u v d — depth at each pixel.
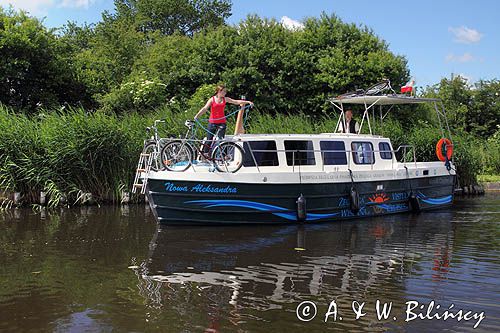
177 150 11.69
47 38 23.06
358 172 13.52
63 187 15.65
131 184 16.47
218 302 6.65
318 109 24.61
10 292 7.02
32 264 8.46
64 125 15.66
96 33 32.72
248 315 6.20
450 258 9.09
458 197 20.16
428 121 25.42
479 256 9.25
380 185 14.14
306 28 26.64
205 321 5.99
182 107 22.19
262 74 24.38
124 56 28.72
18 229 11.52
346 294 7.02
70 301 6.67
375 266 8.50
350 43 25.55
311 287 7.31
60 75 23.36
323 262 8.74
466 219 13.77
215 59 24.89
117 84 25.83
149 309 6.39
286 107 24.50
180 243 10.14
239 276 7.84
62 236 10.77
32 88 22.78
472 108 36.53
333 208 13.05
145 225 12.15
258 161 12.25
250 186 11.84
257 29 25.95
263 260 8.83
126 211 14.54
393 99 14.77
